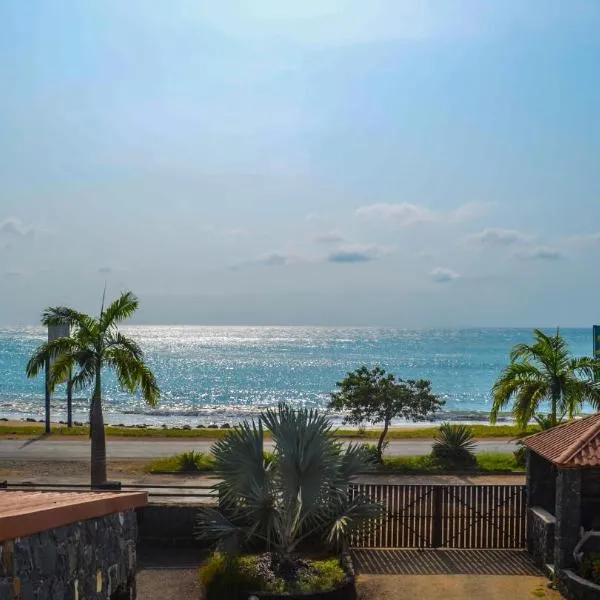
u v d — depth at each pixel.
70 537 7.73
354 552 17.27
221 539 15.06
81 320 22.12
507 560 16.88
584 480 15.87
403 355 158.00
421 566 16.38
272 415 15.52
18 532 6.21
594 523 15.63
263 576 14.20
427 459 27.52
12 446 32.47
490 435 36.56
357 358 146.62
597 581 14.26
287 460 14.56
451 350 181.12
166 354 163.00
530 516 17.42
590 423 16.42
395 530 17.69
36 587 6.86
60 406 63.88
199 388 85.38
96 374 21.89
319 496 14.65
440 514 17.66
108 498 8.56
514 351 26.27
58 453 30.50
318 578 14.18
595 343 29.50
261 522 15.16
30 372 22.19
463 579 15.57
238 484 15.09
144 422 51.97
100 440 21.48
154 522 18.05
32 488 20.14
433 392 81.00
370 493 18.31
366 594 14.66
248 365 125.75
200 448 31.86
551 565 15.79
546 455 15.75
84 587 8.12
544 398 26.00
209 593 14.02
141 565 16.52
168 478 25.08
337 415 54.41
